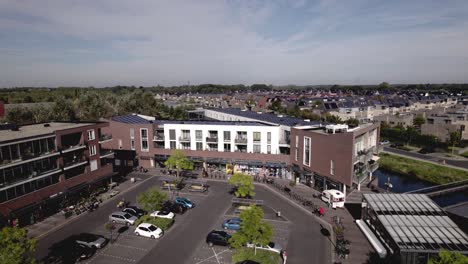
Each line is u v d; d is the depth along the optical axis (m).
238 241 33.25
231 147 69.44
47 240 38.84
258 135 67.44
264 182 62.84
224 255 35.38
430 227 34.53
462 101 179.38
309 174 59.00
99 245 36.47
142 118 84.56
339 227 39.28
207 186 59.25
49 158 47.38
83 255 34.38
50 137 46.78
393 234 33.12
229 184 61.97
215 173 69.19
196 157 70.75
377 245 36.19
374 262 33.75
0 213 38.50
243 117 87.94
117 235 40.25
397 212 37.97
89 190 54.44
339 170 51.34
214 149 71.12
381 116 131.12
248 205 50.22
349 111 141.88
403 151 95.38
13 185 40.12
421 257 30.39
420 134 102.62
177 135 72.19
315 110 147.00
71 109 106.38
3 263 25.30
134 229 42.03
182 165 62.59
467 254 29.72
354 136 48.50
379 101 174.62
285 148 68.00
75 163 50.84
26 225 43.03
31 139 43.50
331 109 146.25
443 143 94.50
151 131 73.00
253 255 34.38
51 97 148.00
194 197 54.69
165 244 37.91
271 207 49.78
